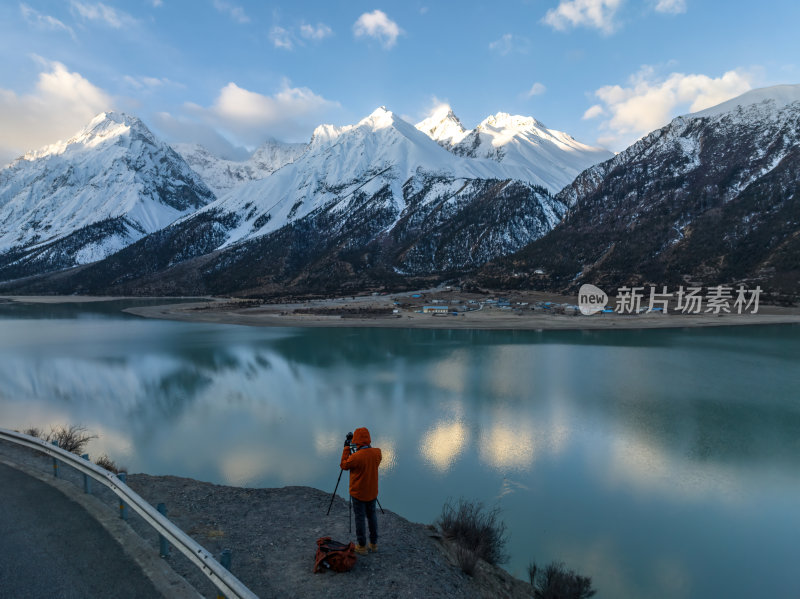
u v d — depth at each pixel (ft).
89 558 21.84
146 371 162.20
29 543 23.03
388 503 62.34
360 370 163.63
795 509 61.46
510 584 30.99
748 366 168.86
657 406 113.39
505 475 72.43
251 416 106.42
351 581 22.93
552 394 126.41
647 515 59.57
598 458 79.41
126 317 408.26
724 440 88.63
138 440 90.12
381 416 105.81
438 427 97.25
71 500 28.81
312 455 81.97
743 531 55.72
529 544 52.16
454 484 68.90
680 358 187.62
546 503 62.64
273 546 26.78
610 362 178.81
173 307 523.29
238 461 79.25
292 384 140.67
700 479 71.00
